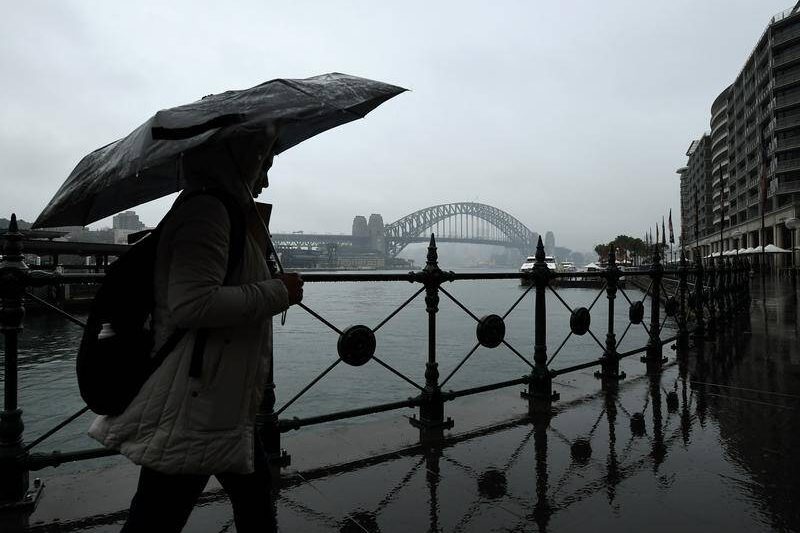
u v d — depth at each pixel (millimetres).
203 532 2051
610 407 3885
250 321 1327
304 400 11984
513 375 14711
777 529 2123
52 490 2428
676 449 3018
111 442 1280
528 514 2256
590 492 2467
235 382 1327
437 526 2152
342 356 3092
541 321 4121
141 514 1322
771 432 3303
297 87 1380
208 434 1275
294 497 2406
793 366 5391
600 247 108750
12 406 2227
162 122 1152
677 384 4605
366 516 2234
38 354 18516
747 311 11227
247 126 1195
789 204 53156
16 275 2150
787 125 57688
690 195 121625
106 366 1256
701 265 7250
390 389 12984
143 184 1685
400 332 24797
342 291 72438
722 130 91938
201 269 1247
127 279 1291
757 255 47594
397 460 2857
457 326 27438
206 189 1346
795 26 55812
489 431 3344
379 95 1552
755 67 66500
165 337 1299
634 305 5137
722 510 2287
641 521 2191
